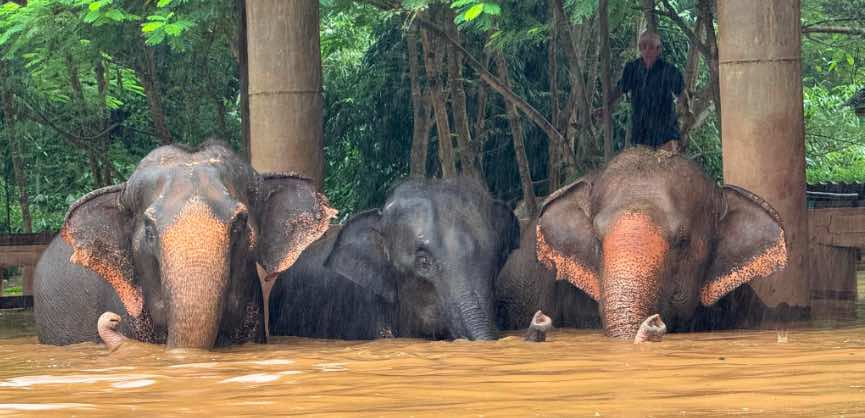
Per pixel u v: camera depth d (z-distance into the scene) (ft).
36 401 18.31
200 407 17.24
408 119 89.76
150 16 52.49
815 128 98.53
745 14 39.68
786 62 39.63
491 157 89.56
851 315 41.16
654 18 64.64
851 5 80.18
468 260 33.91
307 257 41.60
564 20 63.87
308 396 18.30
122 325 34.53
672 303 34.30
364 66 90.58
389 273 36.24
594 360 23.68
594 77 74.69
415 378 20.81
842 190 77.05
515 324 40.11
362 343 33.63
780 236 35.29
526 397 17.70
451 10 69.97
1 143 88.84
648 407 16.25
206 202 30.32
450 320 33.32
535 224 41.86
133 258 32.96
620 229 32.53
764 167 39.55
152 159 32.55
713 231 35.50
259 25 40.81
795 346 26.53
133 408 17.25
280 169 40.57
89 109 78.89
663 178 34.53
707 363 22.33
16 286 82.69
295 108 40.65
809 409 15.64
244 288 32.89
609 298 31.30
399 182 37.45
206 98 83.71
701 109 73.51
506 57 84.99
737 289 37.93
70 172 92.99
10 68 76.38
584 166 67.21
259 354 28.12
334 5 64.69
